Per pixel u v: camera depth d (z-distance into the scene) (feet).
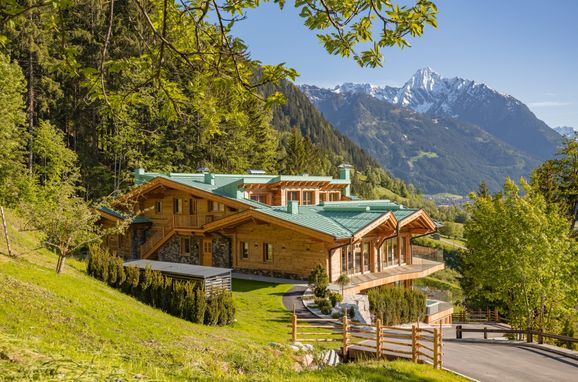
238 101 24.58
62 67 21.18
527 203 86.33
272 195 118.62
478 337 87.40
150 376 24.49
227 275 65.26
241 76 23.53
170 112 24.72
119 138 165.07
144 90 24.21
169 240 119.03
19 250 64.75
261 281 92.68
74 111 169.99
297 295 81.61
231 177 128.16
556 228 88.48
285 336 59.62
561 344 91.09
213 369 37.47
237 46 22.17
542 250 82.12
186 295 57.06
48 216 56.24
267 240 99.14
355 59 22.94
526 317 88.53
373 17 21.81
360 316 76.38
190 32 23.34
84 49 156.15
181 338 43.65
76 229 57.16
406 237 116.57
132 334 40.96
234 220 98.27
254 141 201.67
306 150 249.14
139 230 125.90
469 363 52.65
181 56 22.06
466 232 107.55
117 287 63.98
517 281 84.43
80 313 41.52
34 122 169.48
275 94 23.12
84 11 153.58
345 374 37.93
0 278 42.80
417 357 51.01
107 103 22.89
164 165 172.76
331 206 112.16
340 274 94.68
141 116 170.91
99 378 20.17
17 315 36.37
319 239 89.10
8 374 18.47
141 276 63.98
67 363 21.52
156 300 59.52
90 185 169.89
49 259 67.92
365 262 102.94
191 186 108.06
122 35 153.48
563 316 98.84
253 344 48.42
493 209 96.22
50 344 28.66
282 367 43.16
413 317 87.66
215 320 57.06
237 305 74.02
